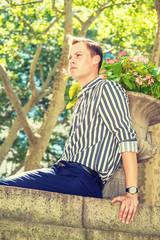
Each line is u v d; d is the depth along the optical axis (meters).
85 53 2.77
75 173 2.41
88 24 10.59
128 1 11.13
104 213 2.28
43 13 11.80
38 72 14.95
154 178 4.99
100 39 12.75
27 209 2.13
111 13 12.16
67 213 2.21
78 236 2.13
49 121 9.29
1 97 14.28
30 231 2.05
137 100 3.15
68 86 13.59
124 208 2.26
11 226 2.04
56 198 2.21
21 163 13.01
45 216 2.15
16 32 11.84
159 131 5.12
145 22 12.09
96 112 2.51
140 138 3.07
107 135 2.49
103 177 2.50
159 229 2.36
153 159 5.06
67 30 9.73
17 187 2.15
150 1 10.88
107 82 2.57
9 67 14.32
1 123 14.39
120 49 13.07
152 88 3.37
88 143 2.48
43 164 14.27
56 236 2.09
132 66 3.37
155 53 5.75
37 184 2.35
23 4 10.62
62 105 9.41
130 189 2.29
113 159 2.49
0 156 11.38
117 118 2.42
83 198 2.27
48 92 13.39
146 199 4.99
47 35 11.43
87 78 2.78
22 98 14.66
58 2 11.81
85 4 10.89
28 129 9.27
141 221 2.34
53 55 14.91
